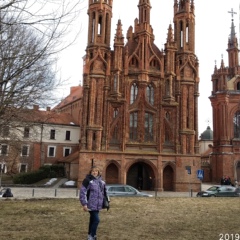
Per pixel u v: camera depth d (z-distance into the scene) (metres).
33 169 68.19
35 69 13.34
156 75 52.91
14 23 9.32
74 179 57.69
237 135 71.31
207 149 102.38
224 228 13.03
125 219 14.88
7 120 17.86
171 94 52.62
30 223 13.38
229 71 79.06
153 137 51.75
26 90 14.30
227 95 70.94
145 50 52.97
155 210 18.33
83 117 49.03
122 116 50.53
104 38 51.75
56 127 71.75
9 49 11.73
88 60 50.62
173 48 54.09
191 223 14.08
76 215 15.84
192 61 55.03
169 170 51.88
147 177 52.56
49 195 37.50
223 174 68.25
